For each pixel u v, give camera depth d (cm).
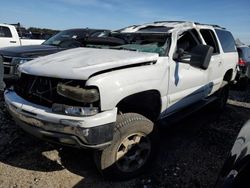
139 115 333
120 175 327
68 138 282
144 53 364
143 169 344
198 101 491
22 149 400
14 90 355
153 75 346
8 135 439
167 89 378
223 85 584
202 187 334
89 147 284
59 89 290
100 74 294
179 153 417
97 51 375
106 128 287
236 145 233
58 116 281
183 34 435
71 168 359
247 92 967
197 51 381
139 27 490
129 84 311
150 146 346
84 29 859
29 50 630
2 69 604
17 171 346
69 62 319
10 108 330
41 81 314
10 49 631
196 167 379
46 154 389
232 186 200
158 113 380
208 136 490
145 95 352
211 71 505
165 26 452
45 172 347
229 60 591
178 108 422
